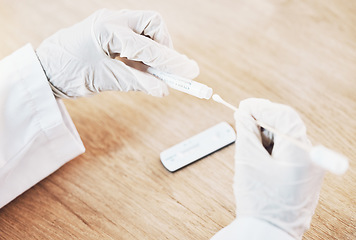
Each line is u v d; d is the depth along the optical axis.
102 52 0.72
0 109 0.70
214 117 0.88
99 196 0.81
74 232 0.77
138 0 1.12
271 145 0.68
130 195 0.80
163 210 0.77
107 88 0.80
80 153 0.82
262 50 0.97
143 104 0.92
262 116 0.62
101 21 0.71
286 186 0.57
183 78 0.74
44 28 1.08
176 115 0.90
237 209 0.61
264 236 0.54
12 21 1.11
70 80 0.76
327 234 0.71
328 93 0.88
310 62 0.94
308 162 0.56
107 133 0.89
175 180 0.81
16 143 0.73
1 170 0.72
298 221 0.59
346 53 0.94
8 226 0.79
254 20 1.04
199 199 0.78
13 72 0.72
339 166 0.47
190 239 0.73
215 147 0.82
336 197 0.75
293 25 1.01
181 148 0.83
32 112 0.73
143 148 0.86
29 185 0.79
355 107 0.85
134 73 0.74
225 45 1.00
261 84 0.91
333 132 0.82
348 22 1.00
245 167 0.60
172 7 1.09
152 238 0.74
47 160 0.79
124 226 0.76
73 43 0.73
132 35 0.71
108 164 0.85
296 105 0.87
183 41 1.02
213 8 1.08
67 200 0.81
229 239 0.55
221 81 0.93
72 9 1.11
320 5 1.04
